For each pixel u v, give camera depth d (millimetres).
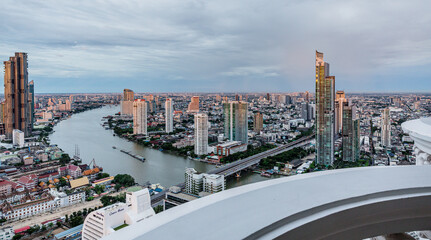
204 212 1005
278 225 973
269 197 1134
